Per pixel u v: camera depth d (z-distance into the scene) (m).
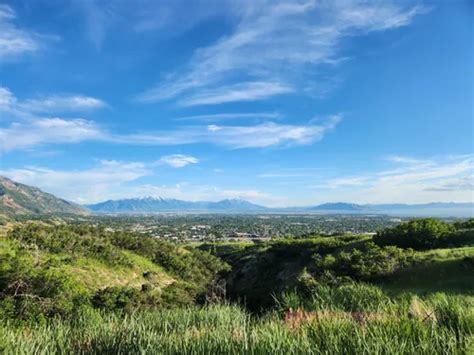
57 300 29.31
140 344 4.59
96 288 51.81
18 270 32.44
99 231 81.50
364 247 57.72
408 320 4.74
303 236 99.62
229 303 7.72
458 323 4.73
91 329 5.77
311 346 3.97
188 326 6.23
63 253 60.56
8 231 62.91
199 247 130.88
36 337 5.22
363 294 7.20
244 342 4.11
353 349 3.84
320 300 7.26
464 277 28.36
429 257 35.28
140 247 78.25
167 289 47.94
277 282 62.47
